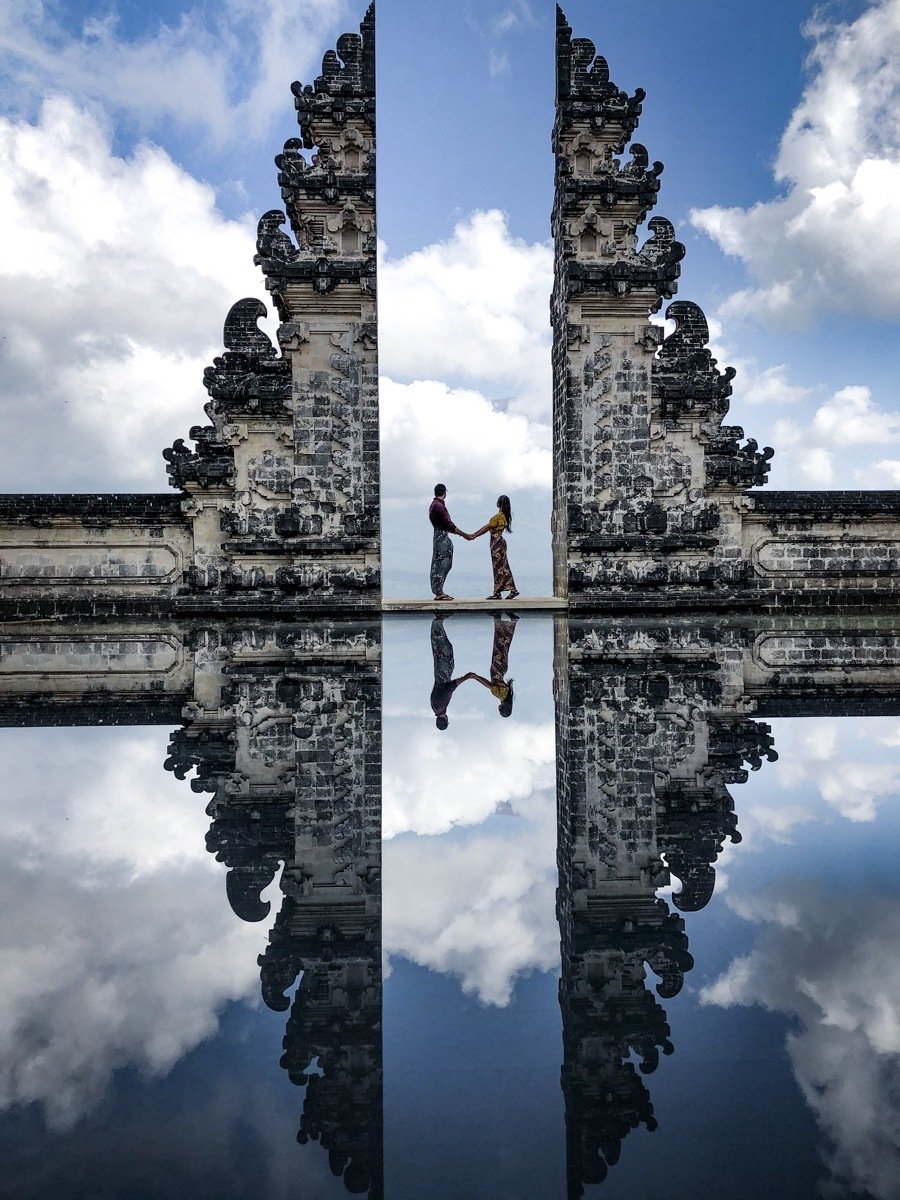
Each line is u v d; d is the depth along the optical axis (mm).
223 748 8000
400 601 25906
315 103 23531
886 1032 3119
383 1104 2723
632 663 13836
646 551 24672
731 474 24672
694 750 7801
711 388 24547
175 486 24016
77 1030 3203
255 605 23984
